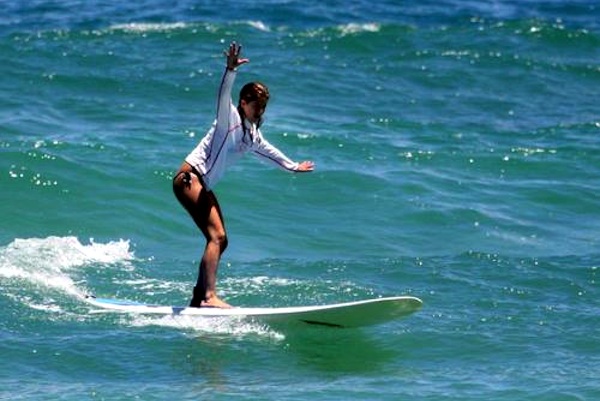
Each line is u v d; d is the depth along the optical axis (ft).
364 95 250.78
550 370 116.88
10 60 254.06
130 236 168.35
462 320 131.85
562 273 151.33
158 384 111.75
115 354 119.55
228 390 110.22
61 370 115.14
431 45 290.76
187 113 230.68
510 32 306.55
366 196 184.44
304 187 185.88
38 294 136.98
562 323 131.54
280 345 123.54
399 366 118.42
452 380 114.01
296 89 250.57
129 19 303.68
